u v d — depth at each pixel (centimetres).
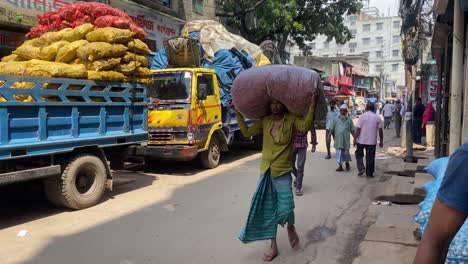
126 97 727
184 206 668
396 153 1286
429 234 157
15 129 539
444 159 407
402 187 748
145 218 603
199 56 1084
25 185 670
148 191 775
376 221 590
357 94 5850
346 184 849
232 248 488
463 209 149
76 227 562
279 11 2112
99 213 628
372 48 8256
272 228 447
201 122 959
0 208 655
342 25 2556
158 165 1062
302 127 429
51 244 498
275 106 439
